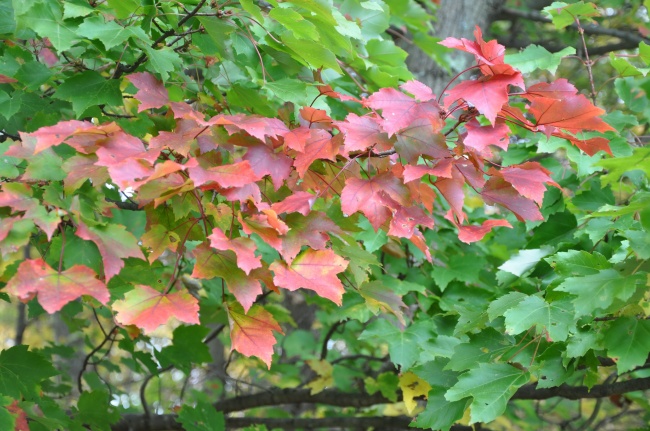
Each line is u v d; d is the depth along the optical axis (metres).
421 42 2.71
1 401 1.81
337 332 3.27
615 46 3.71
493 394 1.74
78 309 2.33
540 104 1.56
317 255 1.56
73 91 1.81
